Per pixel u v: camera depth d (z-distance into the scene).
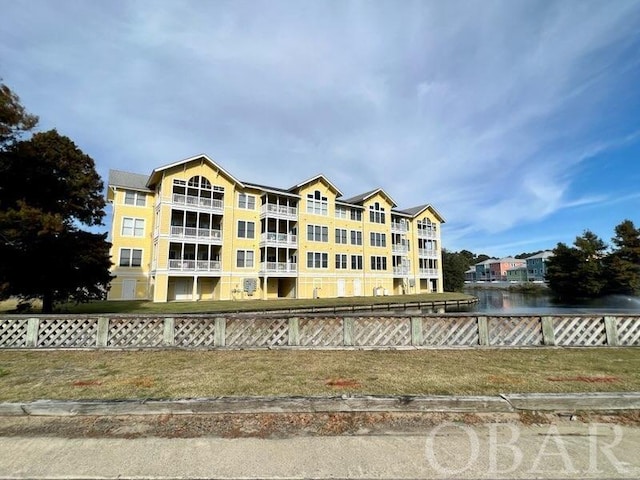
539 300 41.16
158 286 25.09
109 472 2.78
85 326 7.50
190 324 7.61
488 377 5.09
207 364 5.98
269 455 3.04
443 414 3.95
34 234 11.60
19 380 5.02
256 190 31.48
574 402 4.09
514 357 6.47
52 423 3.71
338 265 35.19
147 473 2.77
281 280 34.59
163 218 26.03
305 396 4.18
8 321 7.44
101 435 3.43
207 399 4.03
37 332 7.43
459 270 57.16
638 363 5.95
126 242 26.88
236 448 3.17
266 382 4.88
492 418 3.86
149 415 3.91
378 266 38.34
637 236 43.56
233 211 29.81
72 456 3.03
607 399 4.09
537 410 4.05
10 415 3.88
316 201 34.62
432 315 7.67
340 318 7.65
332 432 3.51
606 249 45.00
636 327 7.66
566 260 46.25
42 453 3.08
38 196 13.29
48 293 13.55
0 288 11.60
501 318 7.65
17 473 2.76
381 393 4.34
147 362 6.15
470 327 7.65
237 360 6.28
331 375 5.25
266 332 7.60
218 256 29.52
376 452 3.10
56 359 6.42
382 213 39.84
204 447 3.19
